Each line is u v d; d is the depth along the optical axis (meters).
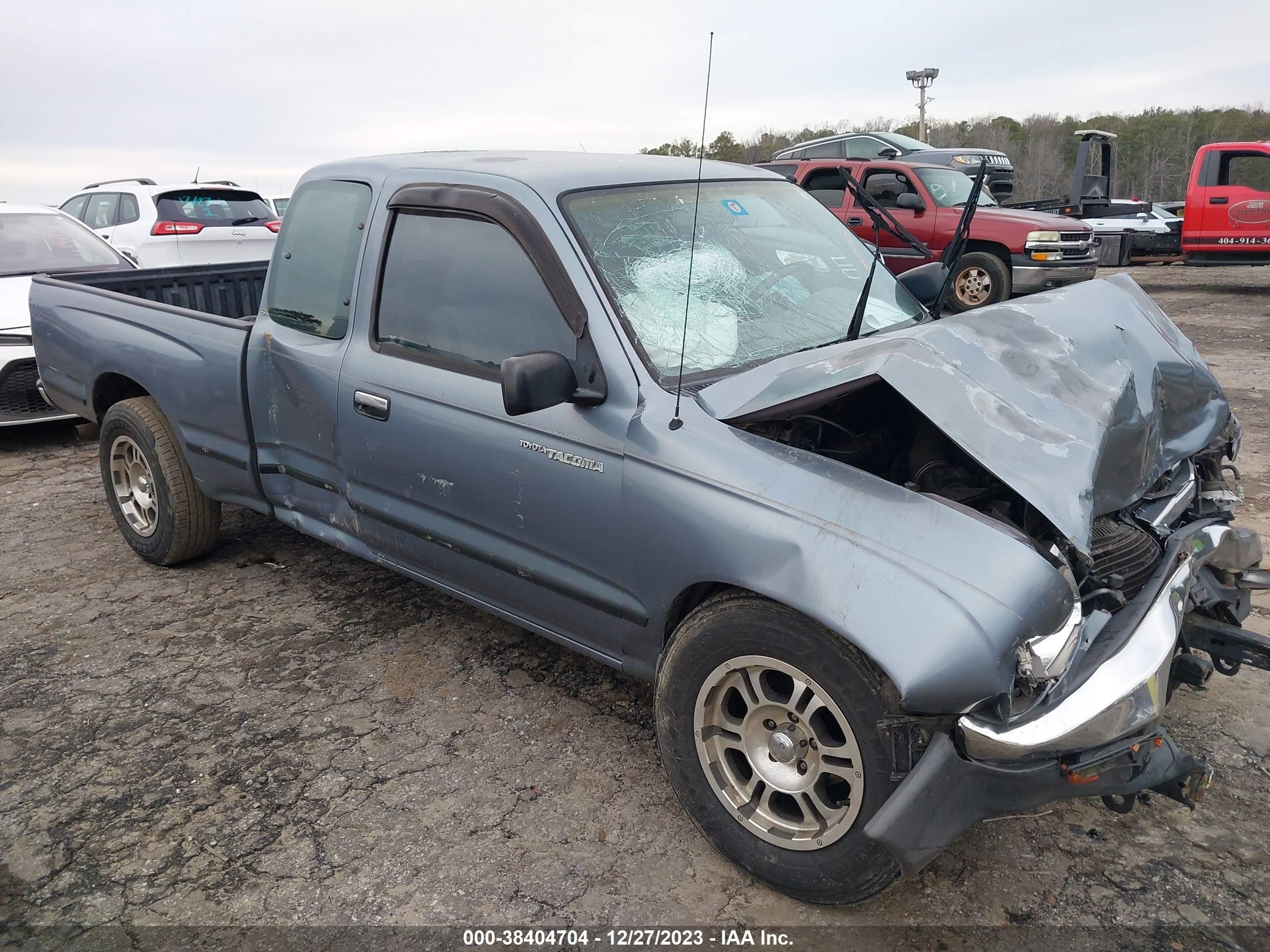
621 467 2.58
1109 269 18.00
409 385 3.14
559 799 2.84
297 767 3.02
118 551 4.82
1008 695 2.06
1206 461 3.26
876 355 2.39
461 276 3.05
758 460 2.39
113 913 2.44
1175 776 2.23
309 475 3.65
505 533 2.96
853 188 3.56
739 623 2.33
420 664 3.64
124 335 4.28
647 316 2.76
